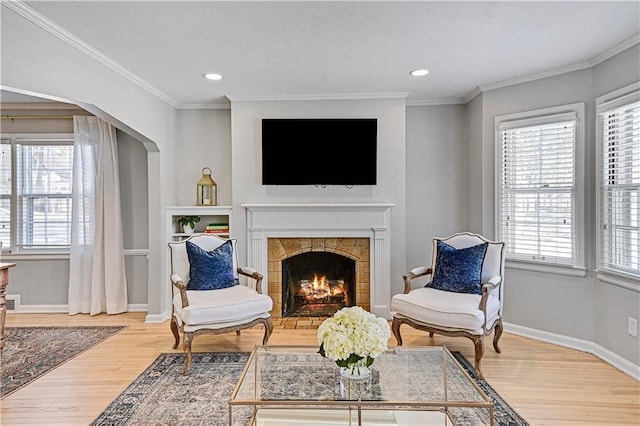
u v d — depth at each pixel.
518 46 2.84
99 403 2.38
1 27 2.23
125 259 4.45
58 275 4.44
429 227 4.37
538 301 3.45
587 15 2.38
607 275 2.95
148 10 2.29
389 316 4.03
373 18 2.41
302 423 1.90
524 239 3.56
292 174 4.07
